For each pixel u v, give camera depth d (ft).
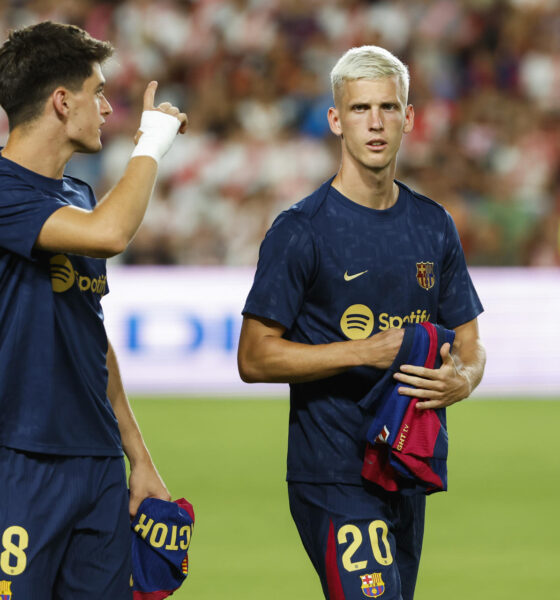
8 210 35.63
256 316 40.70
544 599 61.21
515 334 145.28
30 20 185.26
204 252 163.32
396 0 188.55
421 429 39.81
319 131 176.96
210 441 110.52
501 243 167.22
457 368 42.09
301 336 41.65
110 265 155.94
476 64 185.26
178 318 143.43
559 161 176.35
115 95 178.60
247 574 65.92
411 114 41.91
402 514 42.47
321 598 61.00
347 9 188.14
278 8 186.91
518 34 187.32
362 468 40.70
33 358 36.47
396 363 39.52
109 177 168.14
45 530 36.24
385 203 41.70
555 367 145.79
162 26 184.96
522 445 111.14
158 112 38.32
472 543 74.28
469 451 107.96
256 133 174.40
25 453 36.27
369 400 39.58
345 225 40.91
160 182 167.53
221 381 144.15
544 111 181.78
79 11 186.29
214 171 169.27
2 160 36.73
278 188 169.48
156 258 162.20
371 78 39.78
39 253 36.60
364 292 40.91
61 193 37.68
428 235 42.22
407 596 43.75
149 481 41.52
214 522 79.20
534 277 145.69
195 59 183.52
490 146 176.24
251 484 91.61
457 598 61.26
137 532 40.91
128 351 142.72
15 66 36.45
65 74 36.70
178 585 41.45
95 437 37.76
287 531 77.00
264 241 41.27
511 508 84.79
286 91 180.24
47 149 37.14
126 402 42.04
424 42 186.80
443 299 44.04
